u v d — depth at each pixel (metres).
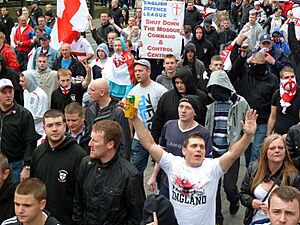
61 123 6.74
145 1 12.92
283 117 9.30
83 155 6.77
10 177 6.20
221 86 8.51
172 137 7.61
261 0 24.86
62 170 6.71
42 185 5.37
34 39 17.23
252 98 9.82
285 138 7.81
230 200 9.06
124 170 6.00
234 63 9.99
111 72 11.76
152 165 11.50
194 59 11.84
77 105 7.72
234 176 8.96
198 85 10.67
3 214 6.17
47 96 10.79
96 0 41.25
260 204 6.66
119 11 23.70
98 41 15.12
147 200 5.32
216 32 17.91
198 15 20.28
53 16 21.69
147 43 13.09
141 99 9.41
